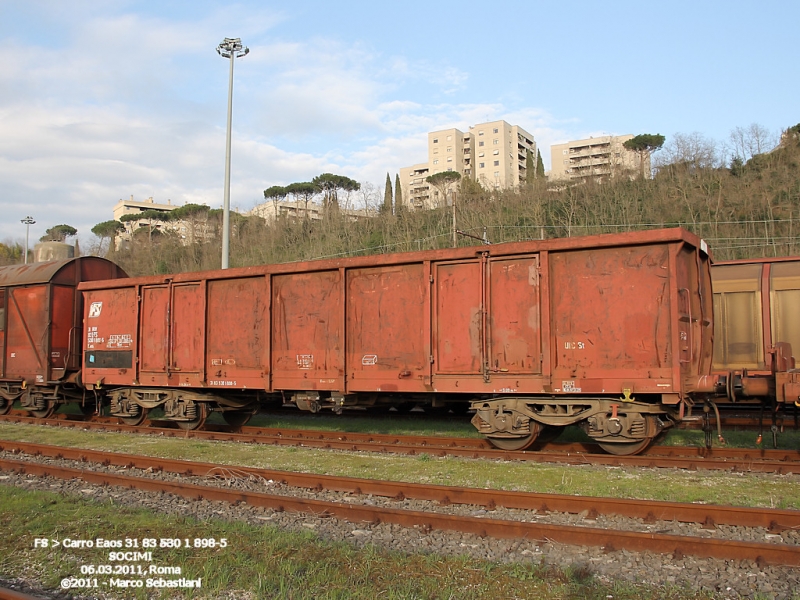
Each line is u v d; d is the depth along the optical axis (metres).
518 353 9.77
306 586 4.71
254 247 53.47
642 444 9.41
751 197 44.62
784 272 12.49
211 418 16.42
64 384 15.81
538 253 9.72
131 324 13.91
